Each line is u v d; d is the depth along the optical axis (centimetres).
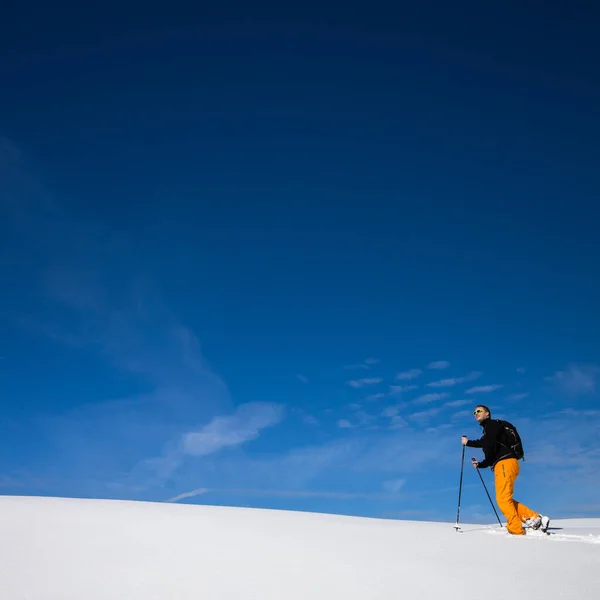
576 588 481
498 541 770
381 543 720
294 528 839
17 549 583
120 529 739
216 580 488
